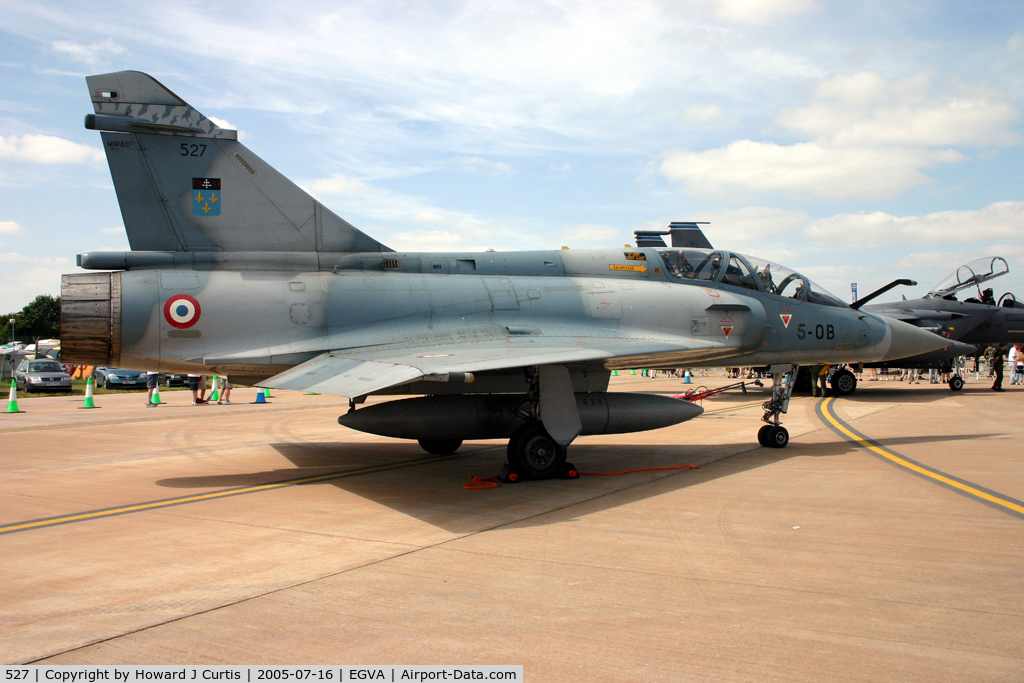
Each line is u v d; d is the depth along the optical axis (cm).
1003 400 1966
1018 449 989
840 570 445
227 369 797
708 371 4831
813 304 1059
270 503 675
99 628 359
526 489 736
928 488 716
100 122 787
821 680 295
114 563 475
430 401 855
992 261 2303
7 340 9450
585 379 977
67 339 752
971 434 1164
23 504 677
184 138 821
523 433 780
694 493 704
